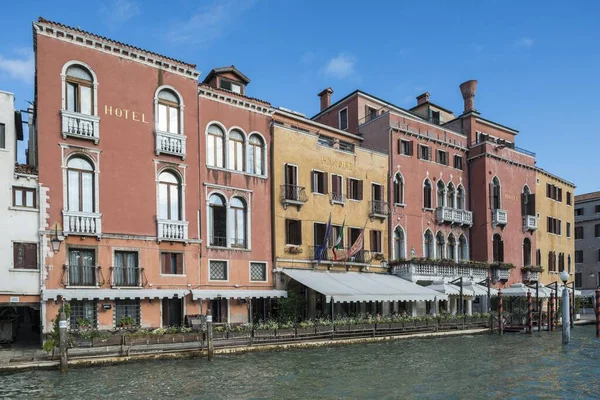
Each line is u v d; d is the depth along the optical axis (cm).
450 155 3478
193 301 2194
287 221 2583
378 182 3017
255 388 1387
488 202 3512
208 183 2320
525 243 3841
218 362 1720
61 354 1498
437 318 2659
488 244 3478
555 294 3525
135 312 2036
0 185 1809
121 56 2114
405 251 3106
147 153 2144
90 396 1273
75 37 1992
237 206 2431
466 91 3725
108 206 2019
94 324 1933
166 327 2012
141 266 2066
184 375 1517
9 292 1788
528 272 3759
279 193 2556
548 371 1684
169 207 2205
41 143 1894
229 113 2441
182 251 2194
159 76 2214
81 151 1978
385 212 3003
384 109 3484
